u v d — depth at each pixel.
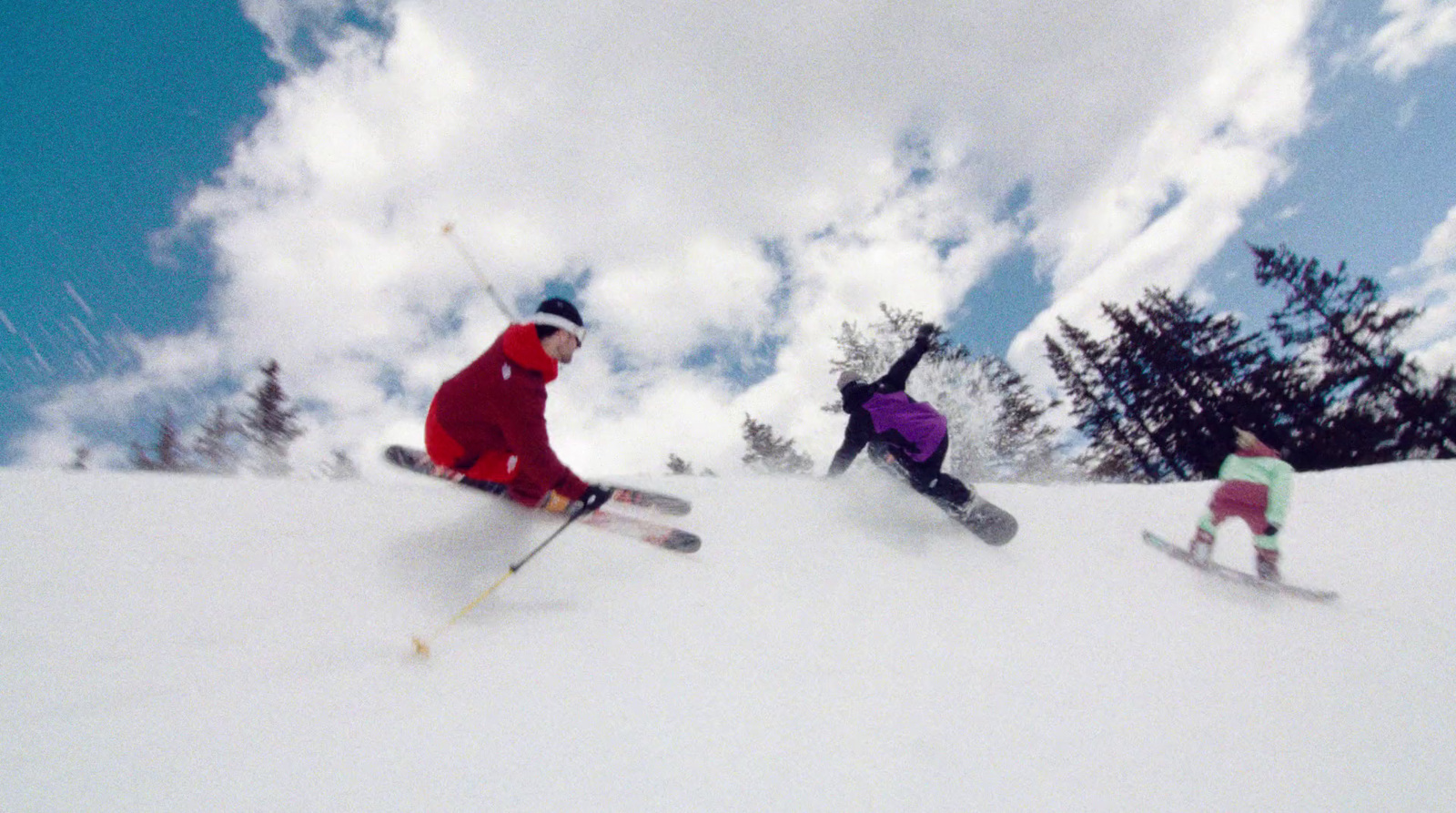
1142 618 3.27
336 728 1.77
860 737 1.98
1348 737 2.33
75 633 2.07
